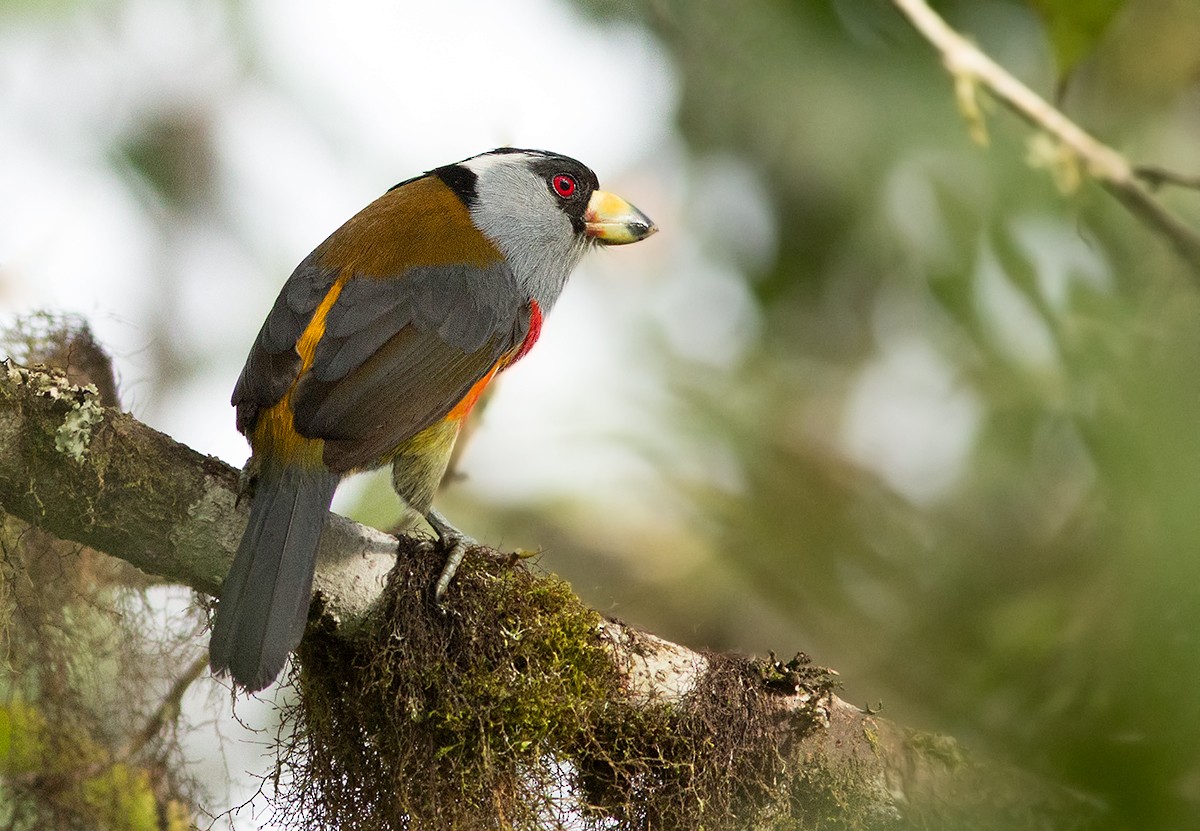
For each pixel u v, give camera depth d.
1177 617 5.82
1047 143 8.47
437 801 6.75
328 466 7.44
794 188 12.73
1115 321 9.33
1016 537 11.43
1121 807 6.35
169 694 7.98
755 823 7.38
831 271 12.93
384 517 9.98
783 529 12.30
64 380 6.67
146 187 12.32
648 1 12.70
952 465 12.59
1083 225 9.48
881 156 11.64
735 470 12.57
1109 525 7.30
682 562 12.14
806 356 13.23
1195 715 5.89
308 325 8.24
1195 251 8.21
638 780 7.23
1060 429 11.27
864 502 12.43
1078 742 6.89
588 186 10.46
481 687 6.84
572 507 12.16
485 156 10.30
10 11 10.73
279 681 7.61
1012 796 7.41
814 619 11.82
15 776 7.57
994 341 11.35
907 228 12.00
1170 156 11.96
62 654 7.73
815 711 7.47
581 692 7.03
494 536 12.10
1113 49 12.02
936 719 10.05
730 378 12.96
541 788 6.93
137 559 6.90
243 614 6.66
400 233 9.13
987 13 11.80
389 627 6.91
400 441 8.12
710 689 7.36
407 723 6.80
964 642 11.08
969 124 8.51
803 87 11.88
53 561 7.70
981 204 11.09
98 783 7.69
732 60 12.42
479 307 8.95
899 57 11.60
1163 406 6.13
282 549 6.86
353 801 6.93
